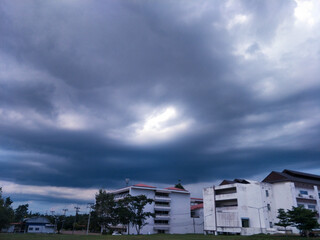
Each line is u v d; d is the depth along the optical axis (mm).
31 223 88938
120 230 76000
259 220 58125
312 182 65250
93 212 70250
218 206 68688
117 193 87125
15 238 43031
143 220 69562
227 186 65500
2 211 68500
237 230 59844
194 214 89188
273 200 61906
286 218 49844
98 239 42250
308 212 45031
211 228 67125
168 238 46281
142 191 78812
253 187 61625
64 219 94938
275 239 42031
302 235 46688
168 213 81125
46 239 41250
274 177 66125
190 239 43188
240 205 61156
